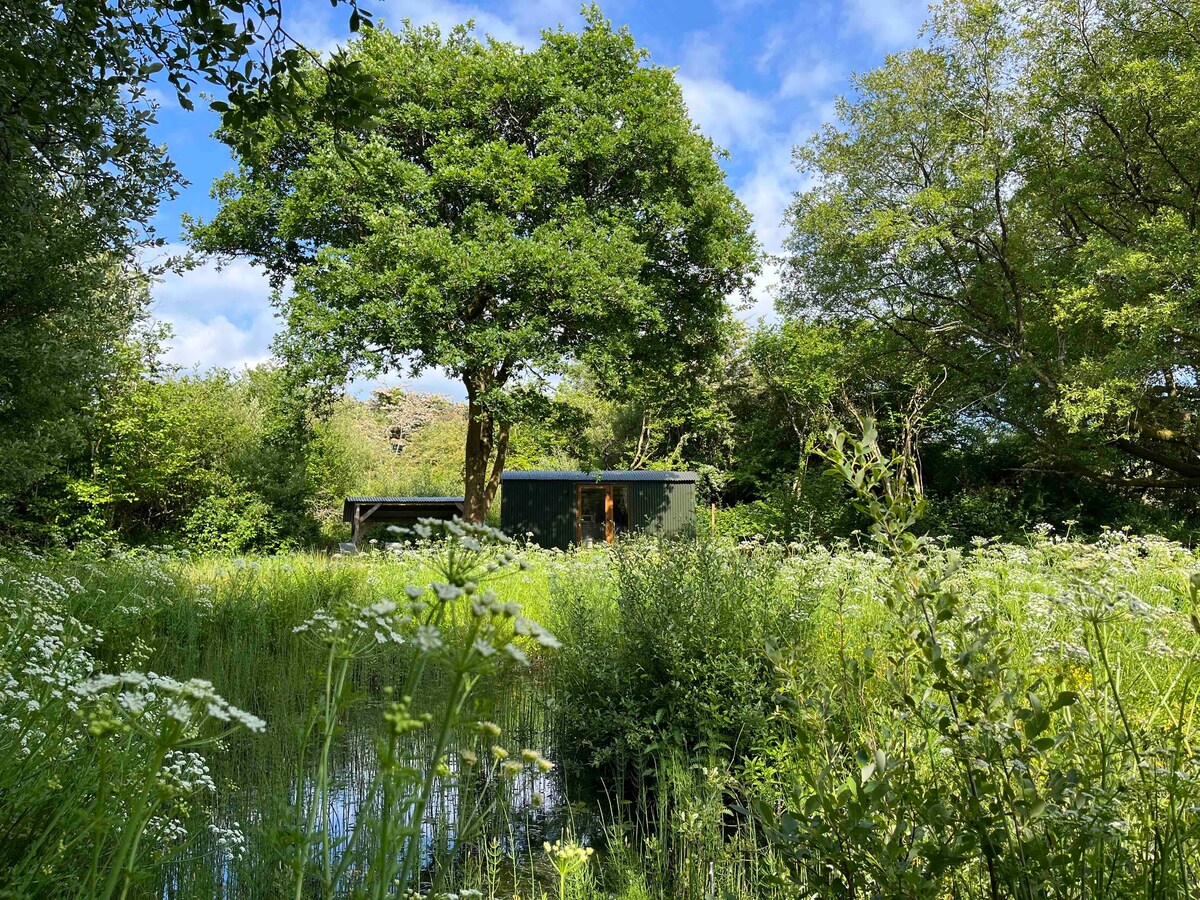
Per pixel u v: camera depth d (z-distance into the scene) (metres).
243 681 5.86
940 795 2.09
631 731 4.88
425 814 3.82
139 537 21.19
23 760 2.36
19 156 5.25
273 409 21.62
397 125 20.03
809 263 23.45
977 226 19.17
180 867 2.97
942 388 21.75
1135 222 17.77
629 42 21.08
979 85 19.44
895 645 2.16
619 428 34.50
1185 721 2.58
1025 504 21.11
